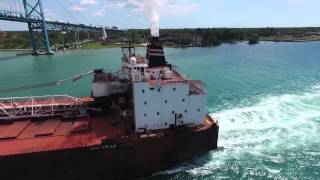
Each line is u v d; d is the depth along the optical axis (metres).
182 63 118.69
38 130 33.09
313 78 79.62
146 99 32.09
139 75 31.97
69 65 126.38
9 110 36.78
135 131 32.62
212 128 34.03
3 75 102.19
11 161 28.16
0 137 31.22
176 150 33.00
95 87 37.84
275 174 32.50
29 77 96.81
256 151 37.09
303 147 37.91
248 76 84.19
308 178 31.72
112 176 31.72
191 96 33.41
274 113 49.78
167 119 33.41
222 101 57.22
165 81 32.84
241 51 168.12
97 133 32.44
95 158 30.25
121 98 37.31
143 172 32.53
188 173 33.00
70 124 35.03
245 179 31.80
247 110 51.34
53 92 69.19
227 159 35.41
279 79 78.81
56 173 29.75
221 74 88.88
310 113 49.72
